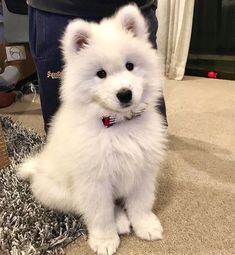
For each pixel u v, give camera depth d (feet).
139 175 3.76
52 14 4.64
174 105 8.12
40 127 7.03
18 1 7.94
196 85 9.84
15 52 9.21
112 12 4.63
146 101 3.60
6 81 8.64
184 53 10.27
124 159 3.53
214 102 8.23
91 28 3.40
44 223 4.07
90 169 3.46
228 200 4.49
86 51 3.27
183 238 3.85
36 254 3.58
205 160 5.54
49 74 5.00
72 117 3.59
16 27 8.64
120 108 3.24
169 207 4.39
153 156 3.76
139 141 3.60
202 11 10.88
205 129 6.72
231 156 5.64
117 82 3.19
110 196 3.70
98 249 3.66
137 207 3.99
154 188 4.10
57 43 4.74
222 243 3.76
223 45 11.19
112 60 3.19
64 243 3.80
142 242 3.83
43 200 4.19
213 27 11.05
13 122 7.16
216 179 4.99
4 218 4.16
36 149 5.88
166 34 10.22
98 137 3.45
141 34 3.50
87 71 3.26
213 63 11.17
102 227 3.74
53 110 5.26
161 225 4.03
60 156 3.66
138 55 3.34
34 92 9.21
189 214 4.24
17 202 4.45
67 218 4.12
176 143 6.15
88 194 3.59
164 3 9.86
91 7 4.57
